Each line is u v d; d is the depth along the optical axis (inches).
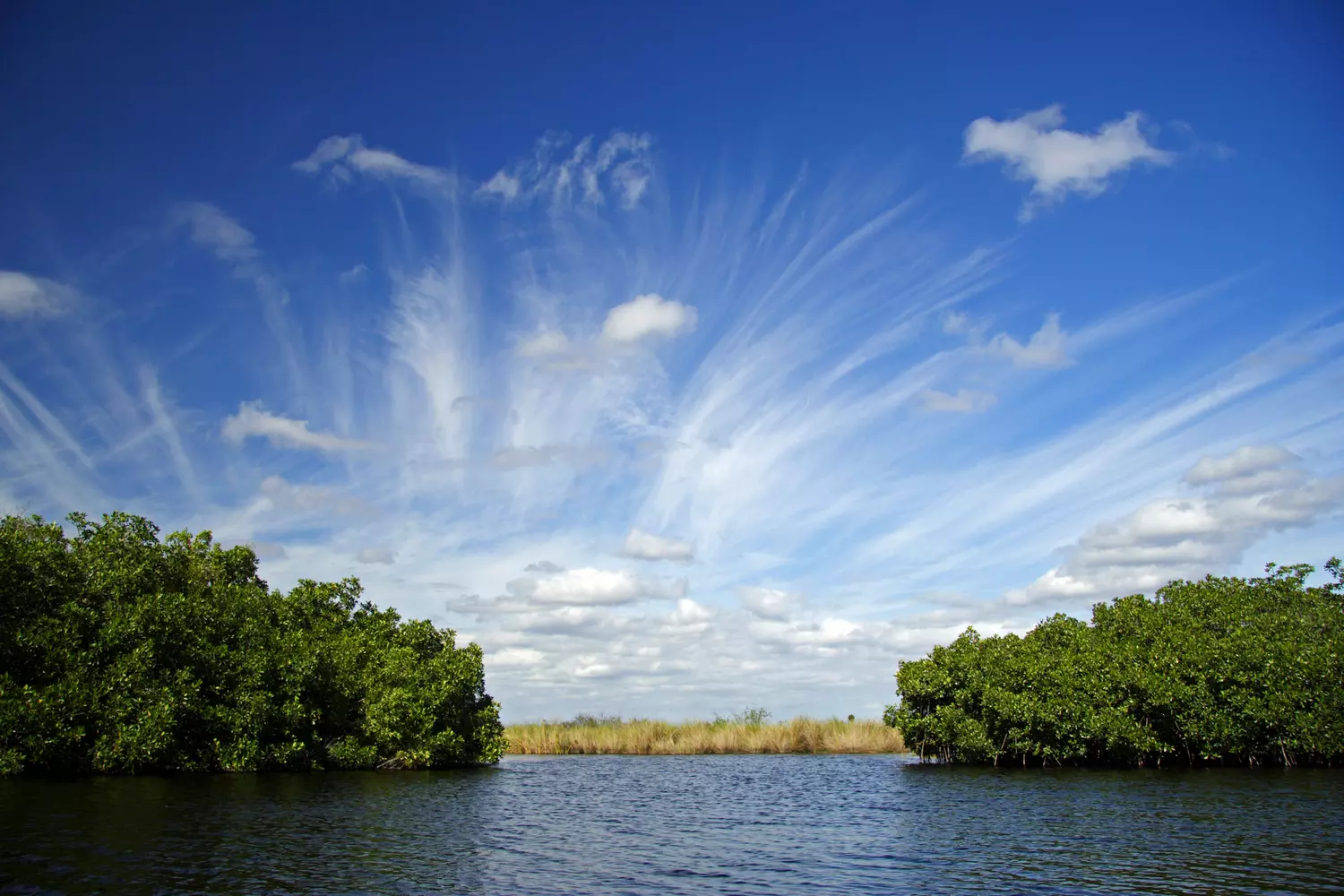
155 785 1312.7
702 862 858.1
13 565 1326.3
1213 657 1642.5
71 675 1315.2
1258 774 1552.7
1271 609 1795.0
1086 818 1088.2
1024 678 1812.3
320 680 1755.7
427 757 1859.0
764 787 1643.7
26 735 1251.2
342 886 706.2
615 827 1099.3
